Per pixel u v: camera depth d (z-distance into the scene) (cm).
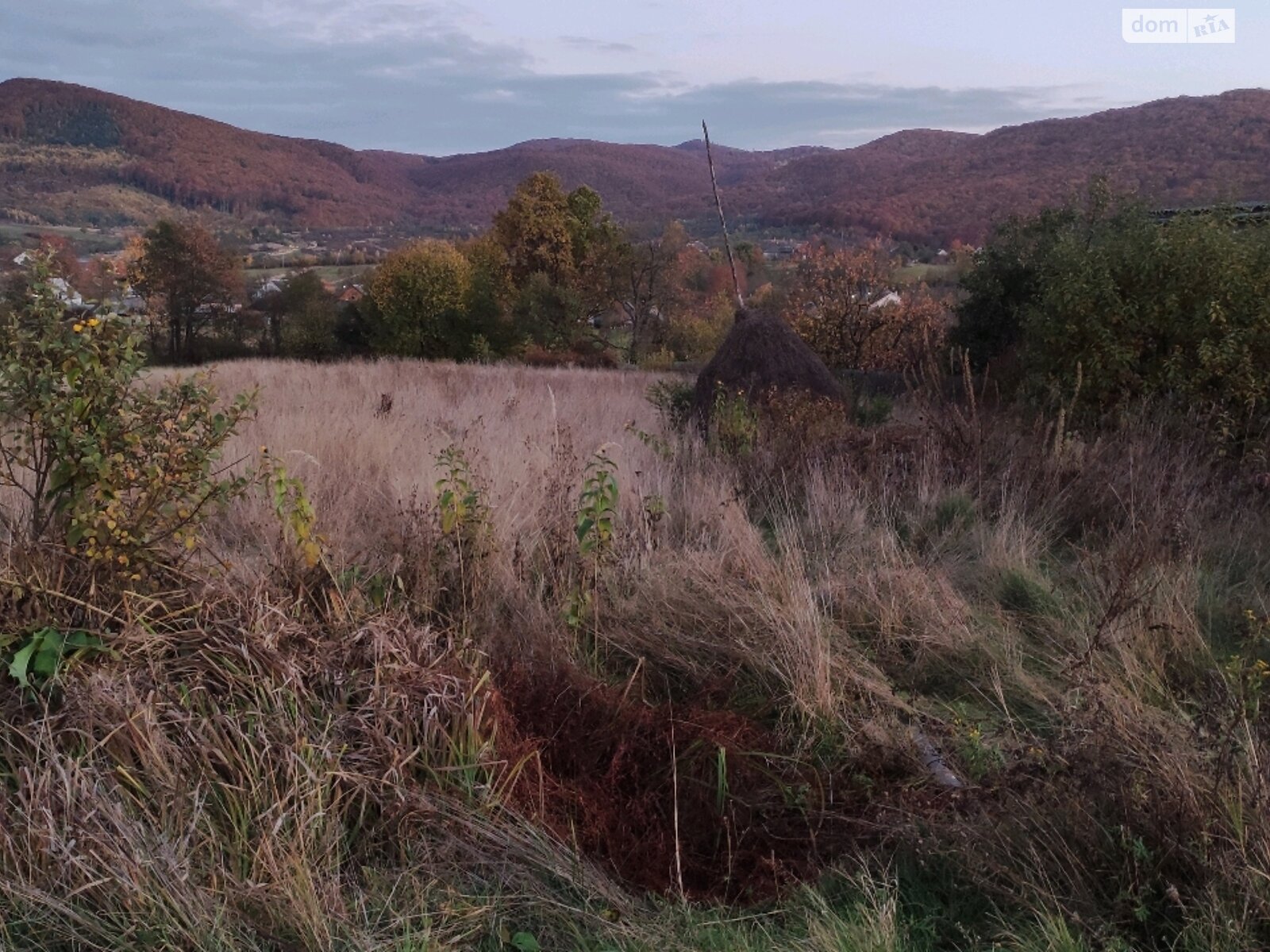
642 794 313
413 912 250
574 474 578
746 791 318
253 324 5188
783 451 738
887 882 265
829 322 2103
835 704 367
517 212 5600
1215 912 229
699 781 318
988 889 258
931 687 410
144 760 265
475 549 436
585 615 430
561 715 345
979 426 745
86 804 251
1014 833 270
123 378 307
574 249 5662
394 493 559
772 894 273
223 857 256
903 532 608
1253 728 276
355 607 353
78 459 302
